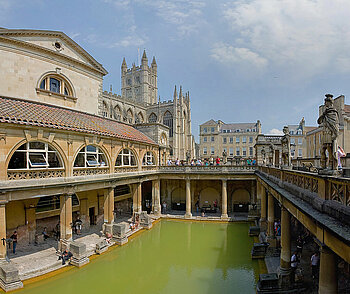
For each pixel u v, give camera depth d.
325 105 9.30
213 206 40.28
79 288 16.81
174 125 84.75
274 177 18.83
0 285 15.67
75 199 28.39
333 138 8.76
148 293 16.22
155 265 20.52
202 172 35.09
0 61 24.61
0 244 16.84
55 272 18.36
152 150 36.78
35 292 16.03
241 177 34.38
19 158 21.38
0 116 17.00
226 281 17.41
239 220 33.88
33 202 23.42
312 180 10.41
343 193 7.50
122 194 37.62
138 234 28.27
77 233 26.72
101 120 31.05
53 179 19.84
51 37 28.70
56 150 20.47
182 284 17.28
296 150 63.56
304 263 17.70
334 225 7.18
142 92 109.00
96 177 23.98
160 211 37.34
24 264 18.83
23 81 26.03
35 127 18.50
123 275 18.73
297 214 11.71
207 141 80.75
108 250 22.98
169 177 36.72
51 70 28.47
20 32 25.56
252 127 80.50
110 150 26.38
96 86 34.62
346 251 6.65
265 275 15.15
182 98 88.25
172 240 26.62
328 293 8.21
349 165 17.88
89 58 33.31
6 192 16.89
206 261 21.03
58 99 29.19
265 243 21.30
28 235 23.02
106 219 26.23
